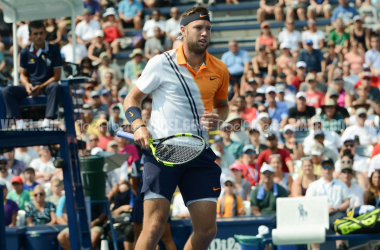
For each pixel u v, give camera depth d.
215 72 13.01
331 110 36.25
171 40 49.09
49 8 21.28
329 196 26.39
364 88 39.19
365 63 45.56
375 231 20.78
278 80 41.00
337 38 48.28
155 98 12.82
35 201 27.70
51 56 20.38
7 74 49.78
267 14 53.47
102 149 30.41
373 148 33.03
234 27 53.72
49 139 18.61
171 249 22.53
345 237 20.69
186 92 12.57
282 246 20.78
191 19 12.44
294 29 51.06
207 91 12.82
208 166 12.66
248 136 34.62
